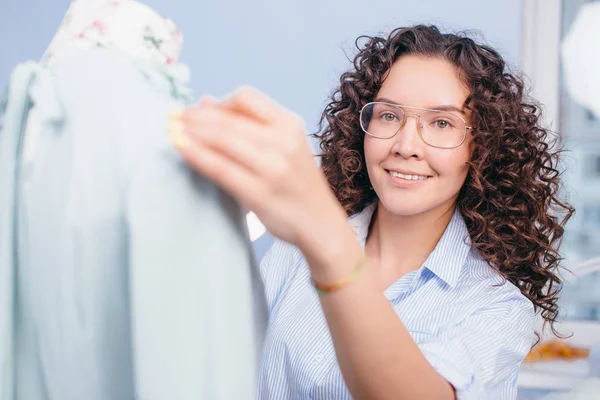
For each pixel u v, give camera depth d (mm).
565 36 2562
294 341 1354
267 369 1396
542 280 1424
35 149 692
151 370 627
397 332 732
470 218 1374
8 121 686
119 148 645
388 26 2557
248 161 577
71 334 667
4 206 680
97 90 677
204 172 587
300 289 1439
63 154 670
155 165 637
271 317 1453
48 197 673
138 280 621
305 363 1313
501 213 1378
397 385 754
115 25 730
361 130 1479
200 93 2680
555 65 2516
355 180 1543
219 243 653
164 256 629
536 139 1405
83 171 650
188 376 637
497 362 1067
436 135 1270
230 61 2654
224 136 573
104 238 649
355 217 1542
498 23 2525
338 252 646
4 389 682
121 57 710
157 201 630
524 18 2518
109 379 684
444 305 1271
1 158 684
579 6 2543
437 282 1315
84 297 659
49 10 2721
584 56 2549
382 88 1345
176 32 773
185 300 639
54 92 687
